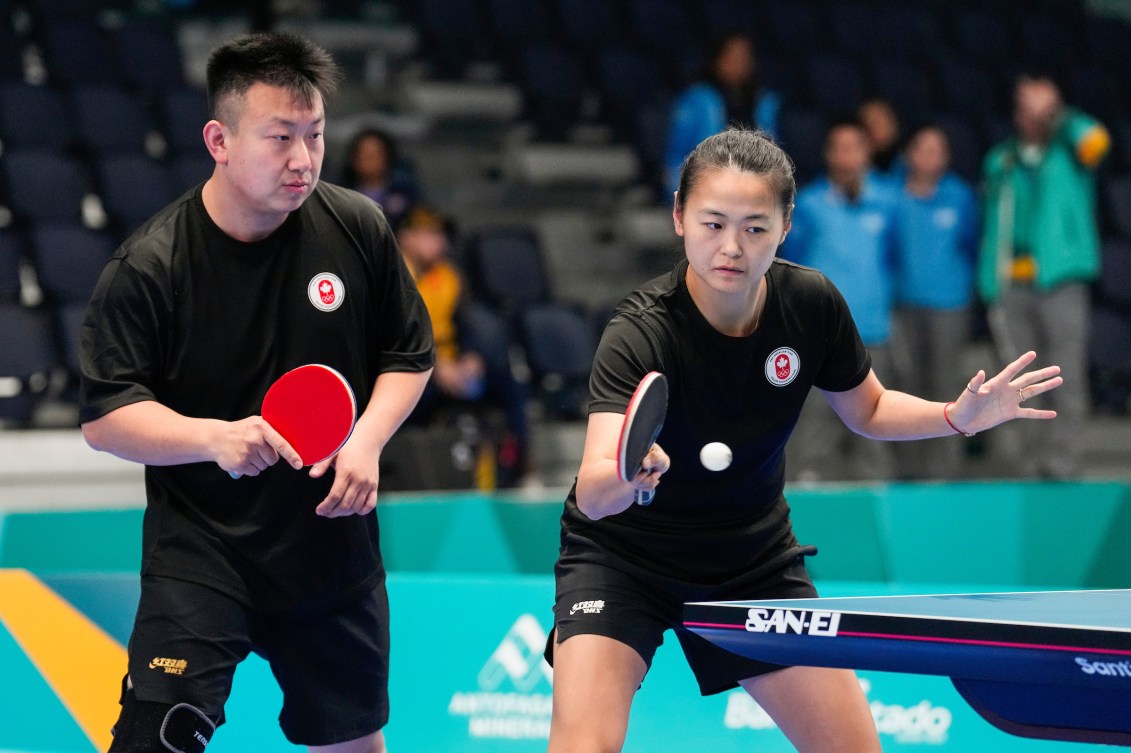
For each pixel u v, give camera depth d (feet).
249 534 26.91
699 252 24.54
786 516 28.19
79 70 90.07
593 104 103.30
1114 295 91.15
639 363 25.67
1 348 69.46
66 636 38.52
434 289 66.28
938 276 71.31
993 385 25.54
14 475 68.28
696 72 99.76
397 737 40.83
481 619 41.42
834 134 66.69
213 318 26.66
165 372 26.84
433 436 57.88
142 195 80.59
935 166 71.20
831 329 27.09
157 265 26.20
